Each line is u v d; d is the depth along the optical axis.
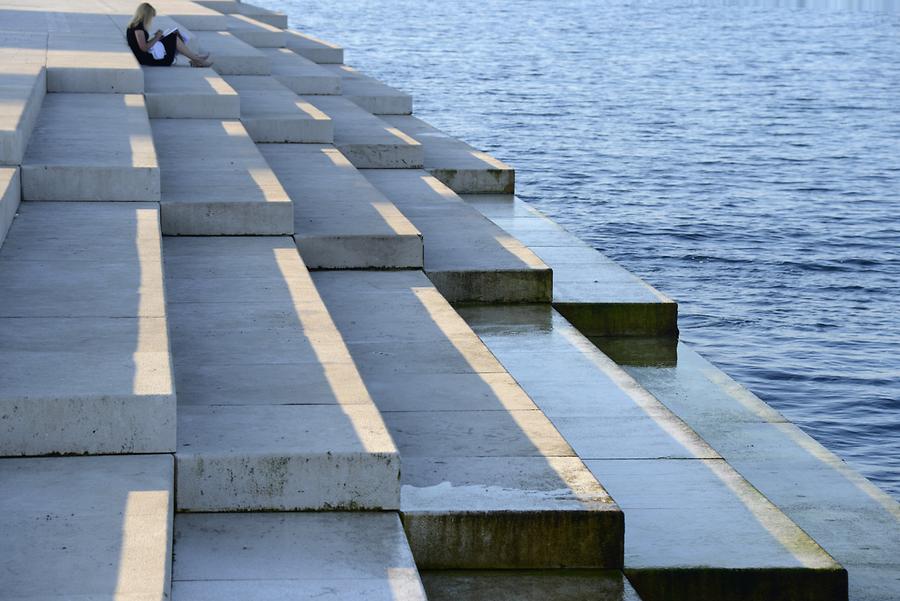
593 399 12.97
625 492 10.58
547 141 44.72
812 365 18.91
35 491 7.71
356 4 180.50
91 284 10.80
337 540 8.16
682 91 64.25
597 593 8.75
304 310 11.77
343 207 17.20
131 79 20.27
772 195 34.31
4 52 22.16
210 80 22.98
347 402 9.40
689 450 11.57
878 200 33.78
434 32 113.75
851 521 11.84
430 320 13.82
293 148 21.73
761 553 9.51
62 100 19.17
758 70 78.31
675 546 9.57
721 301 22.83
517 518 8.94
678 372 16.27
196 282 12.68
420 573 8.91
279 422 8.98
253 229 14.70
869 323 21.48
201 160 17.09
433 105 55.59
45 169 13.88
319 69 32.84
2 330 9.51
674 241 28.02
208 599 7.38
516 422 10.72
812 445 13.87
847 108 57.62
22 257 11.64
